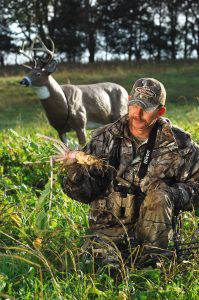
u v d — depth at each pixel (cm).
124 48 5859
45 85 1278
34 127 1645
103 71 3177
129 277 418
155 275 421
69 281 409
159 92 452
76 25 5678
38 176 721
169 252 443
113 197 468
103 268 439
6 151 804
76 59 5850
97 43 5878
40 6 5622
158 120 461
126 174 466
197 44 5956
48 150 794
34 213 537
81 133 1312
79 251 462
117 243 463
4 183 616
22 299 386
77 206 567
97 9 5688
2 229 512
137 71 3144
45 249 461
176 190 452
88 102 1334
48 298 383
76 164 458
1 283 389
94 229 478
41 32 5672
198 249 459
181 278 417
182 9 5909
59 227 508
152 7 5847
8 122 2248
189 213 532
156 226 443
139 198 464
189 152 461
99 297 391
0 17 5759
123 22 5766
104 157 470
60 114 1295
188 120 1388
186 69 3119
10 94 2719
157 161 461
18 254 456
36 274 430
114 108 1380
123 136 466
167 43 5934
